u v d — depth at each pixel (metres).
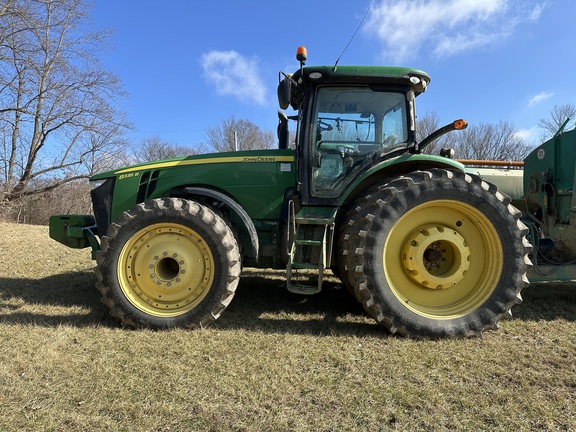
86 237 4.21
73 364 2.58
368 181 3.67
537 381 2.46
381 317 3.15
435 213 3.39
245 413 2.08
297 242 3.42
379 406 2.17
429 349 2.93
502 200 3.27
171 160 4.01
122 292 3.29
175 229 3.36
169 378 2.42
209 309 3.26
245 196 3.85
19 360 2.59
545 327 3.43
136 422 2.00
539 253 4.14
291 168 3.84
